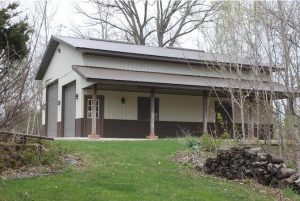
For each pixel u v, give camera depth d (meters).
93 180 9.52
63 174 9.88
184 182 10.16
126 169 10.92
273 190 10.16
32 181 9.03
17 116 8.88
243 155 11.21
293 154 11.66
